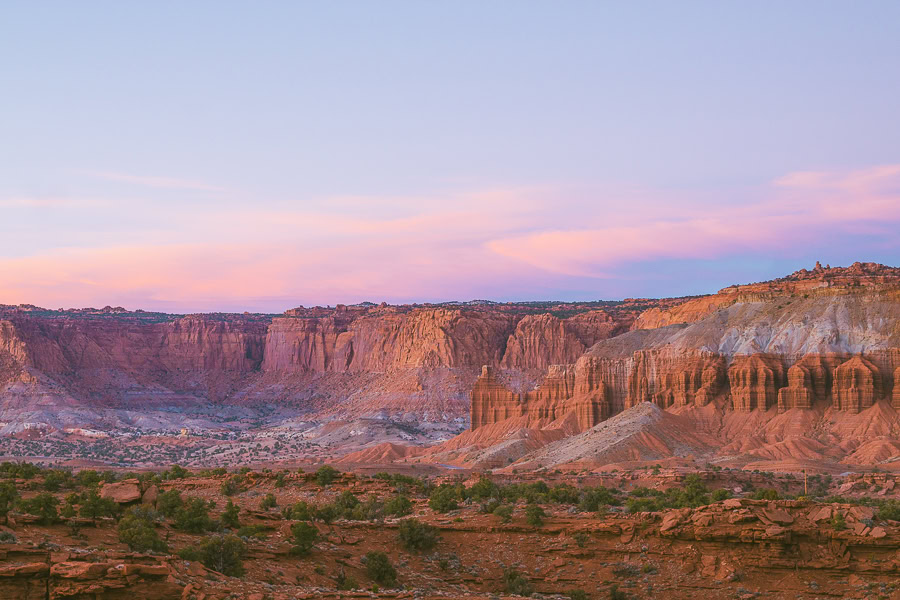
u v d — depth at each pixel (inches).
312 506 4079.7
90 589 2471.7
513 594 3366.1
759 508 3486.7
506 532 3821.4
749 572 3339.1
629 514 3944.4
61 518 3302.2
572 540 3693.4
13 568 2466.8
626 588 3380.9
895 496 6658.5
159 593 2561.5
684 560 3440.0
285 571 3245.6
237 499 5142.7
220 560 3090.6
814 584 3250.5
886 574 3233.3
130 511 3545.8
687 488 6368.1
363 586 3267.7
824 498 6441.9
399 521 4060.0
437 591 3321.9
